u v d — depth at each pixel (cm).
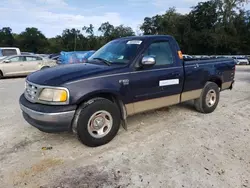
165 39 403
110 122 335
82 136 310
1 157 299
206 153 314
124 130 392
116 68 334
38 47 7812
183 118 460
